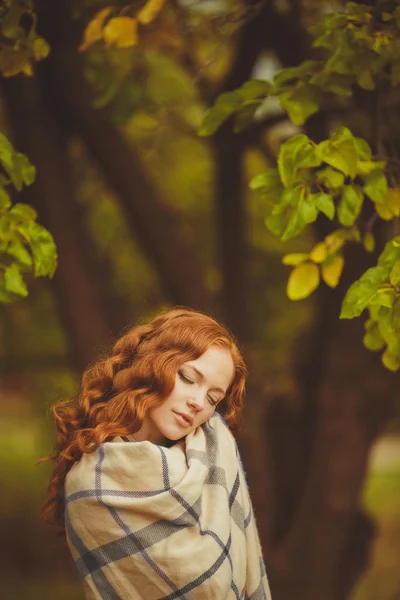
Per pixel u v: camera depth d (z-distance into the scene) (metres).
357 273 5.43
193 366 2.65
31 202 5.76
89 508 2.60
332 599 6.18
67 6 5.06
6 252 3.14
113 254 8.41
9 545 11.38
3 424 15.68
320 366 6.29
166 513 2.57
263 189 3.21
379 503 14.49
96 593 2.62
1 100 6.30
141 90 5.41
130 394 2.65
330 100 4.50
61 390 8.21
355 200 3.06
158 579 2.58
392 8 3.43
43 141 5.72
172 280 6.04
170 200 8.67
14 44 3.56
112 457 2.61
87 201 8.06
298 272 3.20
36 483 12.73
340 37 3.27
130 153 5.98
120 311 6.58
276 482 6.66
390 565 11.76
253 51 5.74
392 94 3.78
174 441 2.82
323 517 6.07
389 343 2.92
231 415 2.90
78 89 5.68
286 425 6.67
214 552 2.60
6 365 8.53
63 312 5.91
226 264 6.61
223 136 5.73
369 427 6.04
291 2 5.52
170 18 4.61
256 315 7.98
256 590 2.82
